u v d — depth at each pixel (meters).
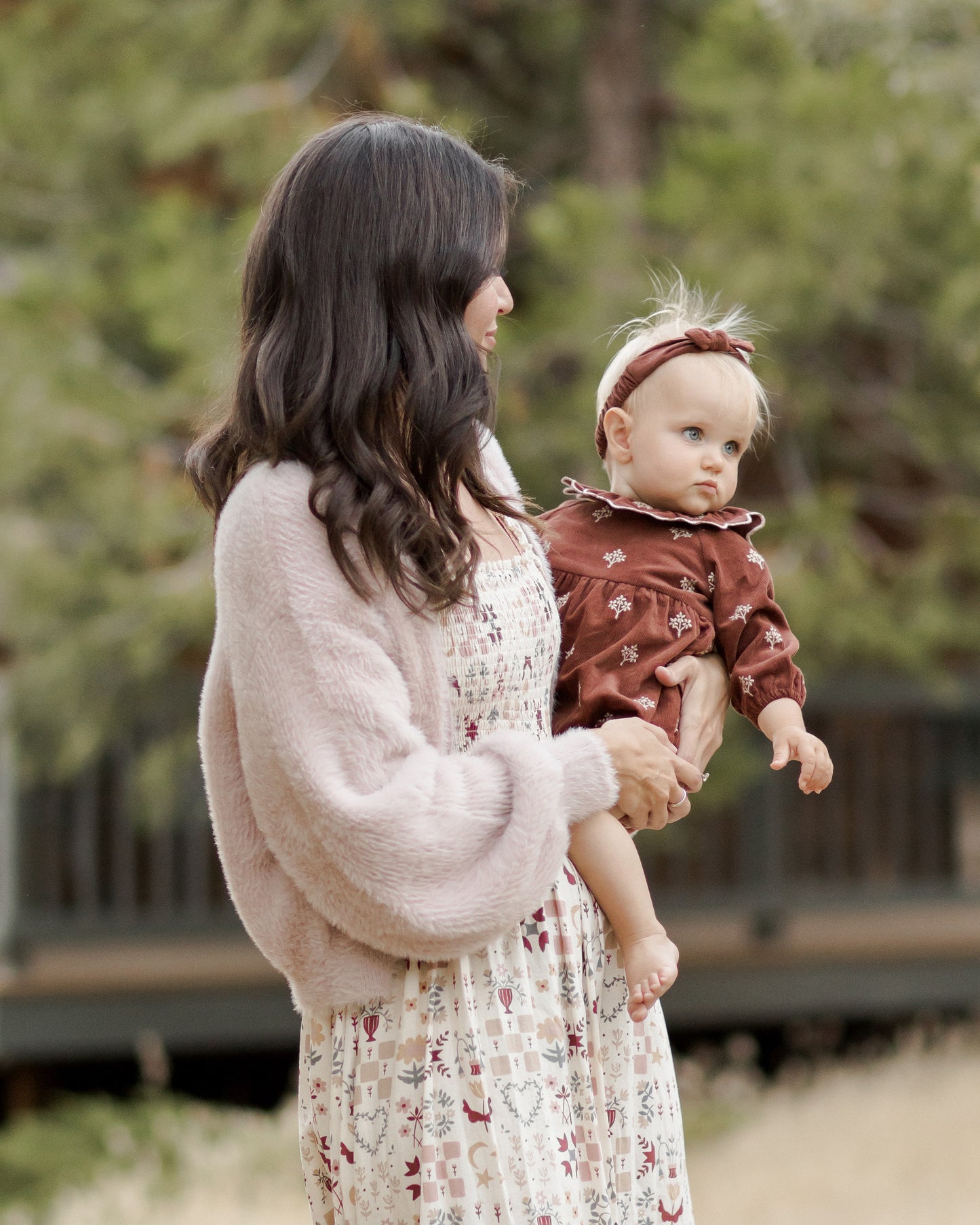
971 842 15.81
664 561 3.17
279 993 12.69
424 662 2.67
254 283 2.78
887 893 14.13
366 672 2.57
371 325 2.66
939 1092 11.59
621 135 14.18
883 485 15.05
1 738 12.65
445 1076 2.63
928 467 13.77
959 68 10.80
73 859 14.20
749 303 10.73
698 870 14.98
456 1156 2.61
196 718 12.48
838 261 10.95
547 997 2.74
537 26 14.60
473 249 2.75
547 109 15.48
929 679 12.17
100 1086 13.84
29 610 11.66
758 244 10.89
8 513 11.91
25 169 13.64
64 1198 10.35
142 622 11.57
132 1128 11.73
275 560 2.58
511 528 3.03
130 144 13.54
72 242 13.41
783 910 13.75
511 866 2.57
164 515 11.39
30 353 11.72
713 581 3.19
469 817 2.57
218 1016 12.58
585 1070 2.78
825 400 12.23
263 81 13.48
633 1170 2.87
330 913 2.63
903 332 12.30
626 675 3.05
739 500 12.38
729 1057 14.00
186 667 14.06
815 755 3.01
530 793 2.59
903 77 10.99
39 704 11.98
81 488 11.56
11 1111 13.37
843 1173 9.98
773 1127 11.39
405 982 2.68
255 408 2.72
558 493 11.59
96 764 13.25
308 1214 9.78
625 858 2.82
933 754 14.95
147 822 13.01
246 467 2.79
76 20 13.38
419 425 2.66
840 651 11.80
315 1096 2.82
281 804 2.58
